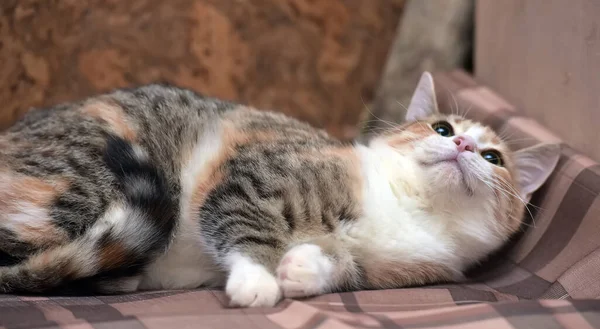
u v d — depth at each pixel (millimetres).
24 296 882
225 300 888
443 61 1266
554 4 1058
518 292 964
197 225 953
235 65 1289
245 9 1276
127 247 903
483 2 1198
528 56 1109
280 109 1321
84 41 1201
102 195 922
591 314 836
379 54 1344
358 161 984
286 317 839
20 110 1180
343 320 831
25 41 1160
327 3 1310
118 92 1023
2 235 908
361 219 951
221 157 976
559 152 1021
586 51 1011
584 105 1019
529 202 1043
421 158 999
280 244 921
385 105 1302
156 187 934
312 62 1322
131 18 1221
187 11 1246
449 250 995
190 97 1037
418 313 854
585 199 985
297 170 943
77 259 892
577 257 969
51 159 933
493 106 1130
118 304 864
